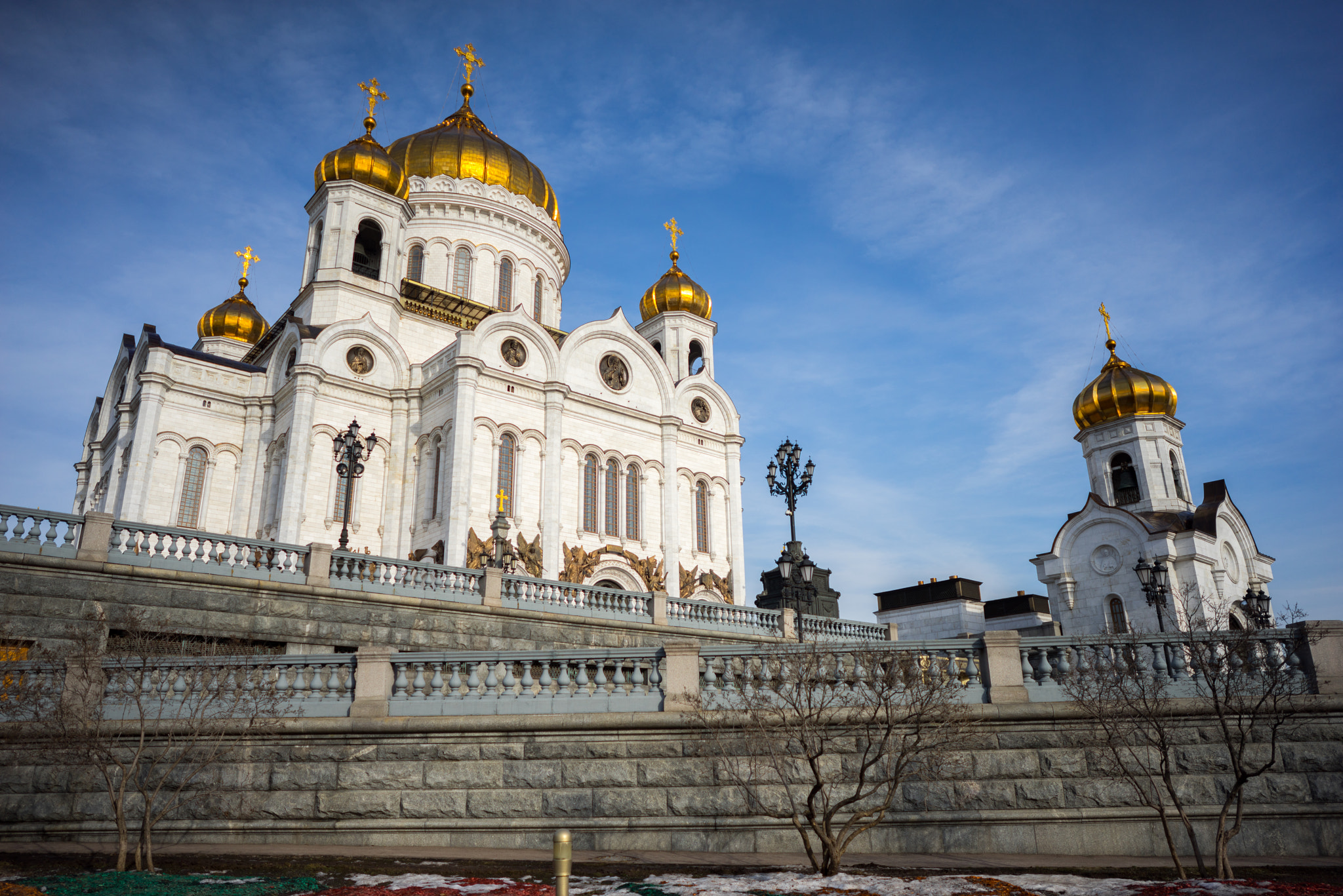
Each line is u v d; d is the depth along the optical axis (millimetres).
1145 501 58531
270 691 17406
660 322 64938
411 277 59906
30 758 17094
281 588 24891
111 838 16797
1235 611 52219
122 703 17516
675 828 16547
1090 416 61438
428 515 46031
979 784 16562
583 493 49688
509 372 47625
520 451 47250
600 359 53062
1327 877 13508
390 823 16906
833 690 16938
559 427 48562
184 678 17766
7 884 12227
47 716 16531
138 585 22984
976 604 60062
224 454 49062
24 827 16734
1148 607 52156
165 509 46625
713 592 53938
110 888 12125
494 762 17250
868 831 16375
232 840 16859
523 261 63844
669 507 52844
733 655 17766
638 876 13305
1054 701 16906
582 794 16938
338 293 50844
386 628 26391
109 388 58500
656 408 55031
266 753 17375
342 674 18281
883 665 16391
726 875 13391
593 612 31109
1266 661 16734
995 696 17000
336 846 16625
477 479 45156
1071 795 16438
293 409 45625
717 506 56531
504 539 36781
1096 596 54719
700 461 56438
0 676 17344
